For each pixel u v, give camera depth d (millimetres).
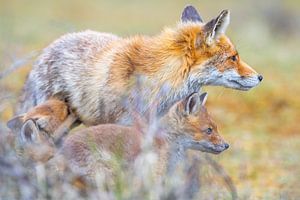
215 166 11547
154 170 10992
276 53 26062
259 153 16656
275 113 20016
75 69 13211
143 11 42375
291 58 25391
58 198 10430
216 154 12812
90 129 11352
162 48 12805
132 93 12523
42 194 10430
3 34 25453
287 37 34656
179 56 12719
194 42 12781
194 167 11070
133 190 10406
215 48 12859
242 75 13039
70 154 11039
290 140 17562
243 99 20609
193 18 13844
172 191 10477
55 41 13906
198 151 12703
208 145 12523
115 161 10953
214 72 12906
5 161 10664
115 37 13664
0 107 13820
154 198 10328
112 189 10555
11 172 10578
